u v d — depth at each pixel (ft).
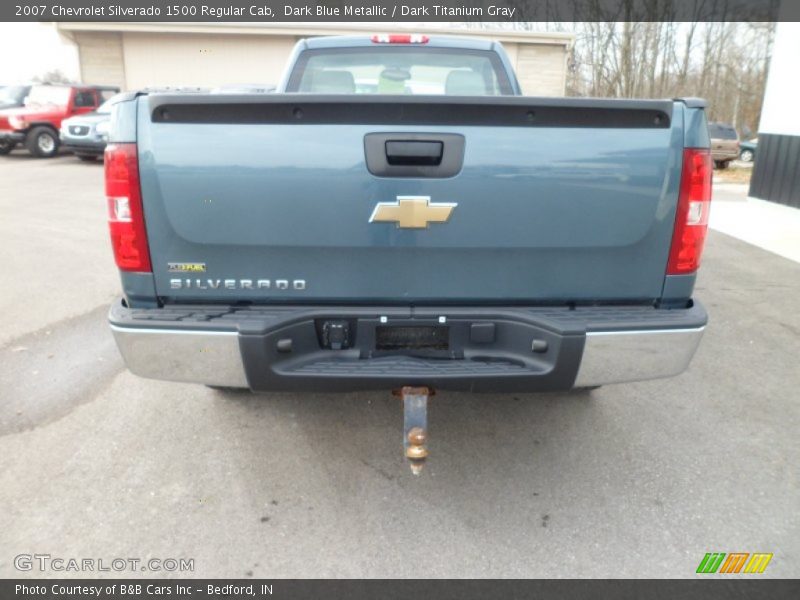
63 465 10.23
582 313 8.43
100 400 12.35
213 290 8.38
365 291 8.41
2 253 23.53
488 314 8.39
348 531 8.85
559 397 12.78
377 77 14.35
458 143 7.87
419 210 8.03
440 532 8.84
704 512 9.24
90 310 17.44
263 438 11.14
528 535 8.77
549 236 8.18
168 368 8.16
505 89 14.30
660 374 8.36
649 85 95.25
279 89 14.14
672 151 8.05
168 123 7.79
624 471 10.26
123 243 8.16
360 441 11.09
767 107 34.55
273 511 9.25
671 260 8.41
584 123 7.90
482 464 10.45
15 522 8.90
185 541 8.61
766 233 28.76
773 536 8.75
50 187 41.14
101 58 66.80
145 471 10.13
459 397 12.74
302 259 8.25
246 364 8.03
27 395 12.49
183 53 66.74
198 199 7.97
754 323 17.02
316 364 8.25
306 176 7.91
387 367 8.16
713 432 11.46
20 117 57.00
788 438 11.27
